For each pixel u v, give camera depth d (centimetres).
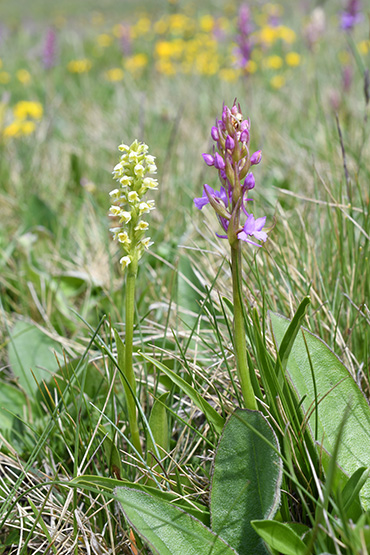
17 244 79
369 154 90
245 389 40
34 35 361
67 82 204
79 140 125
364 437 41
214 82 179
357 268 56
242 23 124
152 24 304
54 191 104
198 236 77
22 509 44
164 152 112
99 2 626
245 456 39
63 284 71
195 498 44
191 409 51
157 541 37
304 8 281
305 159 94
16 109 137
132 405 43
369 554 35
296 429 41
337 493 37
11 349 57
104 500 43
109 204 92
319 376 43
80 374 52
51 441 50
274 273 61
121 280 73
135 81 197
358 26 208
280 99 148
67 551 43
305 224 65
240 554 38
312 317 53
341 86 139
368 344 52
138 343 57
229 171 37
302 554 36
